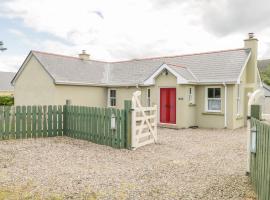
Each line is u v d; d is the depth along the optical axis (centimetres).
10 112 1241
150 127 1205
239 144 1221
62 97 2014
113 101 2295
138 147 1115
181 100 1823
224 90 1819
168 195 570
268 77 5109
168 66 1855
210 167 812
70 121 1350
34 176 694
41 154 945
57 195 564
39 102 2103
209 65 1995
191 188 613
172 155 987
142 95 2086
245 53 1950
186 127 1839
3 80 4450
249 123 693
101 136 1180
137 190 602
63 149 1039
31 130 1298
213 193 578
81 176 701
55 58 2220
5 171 735
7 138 1234
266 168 444
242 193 573
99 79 2297
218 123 1842
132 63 2498
